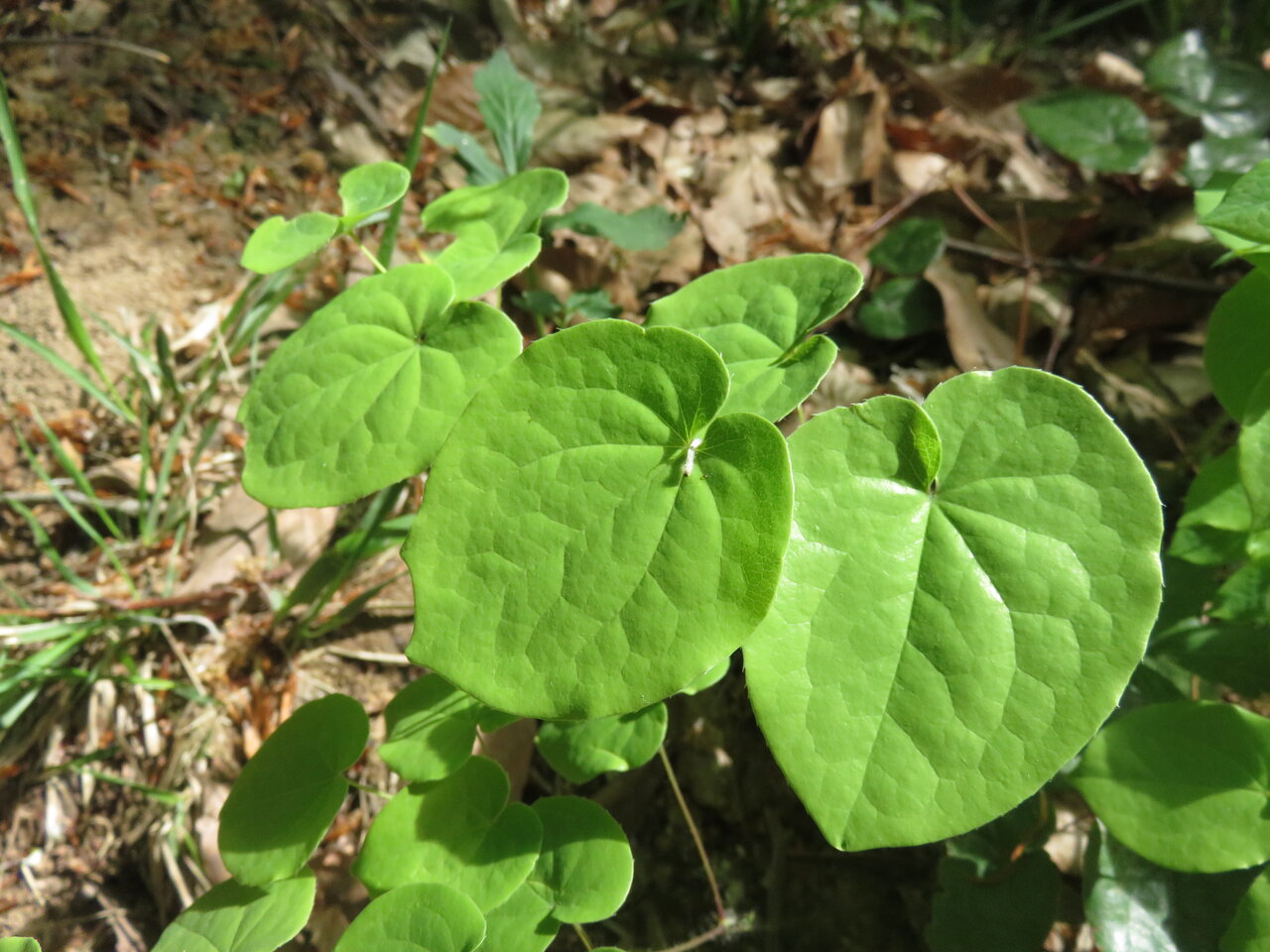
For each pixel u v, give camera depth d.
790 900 0.23
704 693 0.25
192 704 0.24
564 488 0.13
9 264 0.29
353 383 0.15
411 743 0.17
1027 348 0.32
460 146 0.26
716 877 0.24
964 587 0.13
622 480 0.13
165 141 0.33
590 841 0.16
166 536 0.27
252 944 0.15
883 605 0.13
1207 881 0.18
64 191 0.31
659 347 0.13
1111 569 0.12
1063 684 0.12
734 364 0.15
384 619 0.26
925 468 0.13
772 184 0.37
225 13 0.36
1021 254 0.34
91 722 0.24
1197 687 0.22
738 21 0.42
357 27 0.37
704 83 0.41
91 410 0.28
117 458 0.28
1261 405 0.15
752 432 0.13
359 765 0.24
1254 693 0.19
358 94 0.36
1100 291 0.33
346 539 0.25
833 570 0.13
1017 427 0.13
